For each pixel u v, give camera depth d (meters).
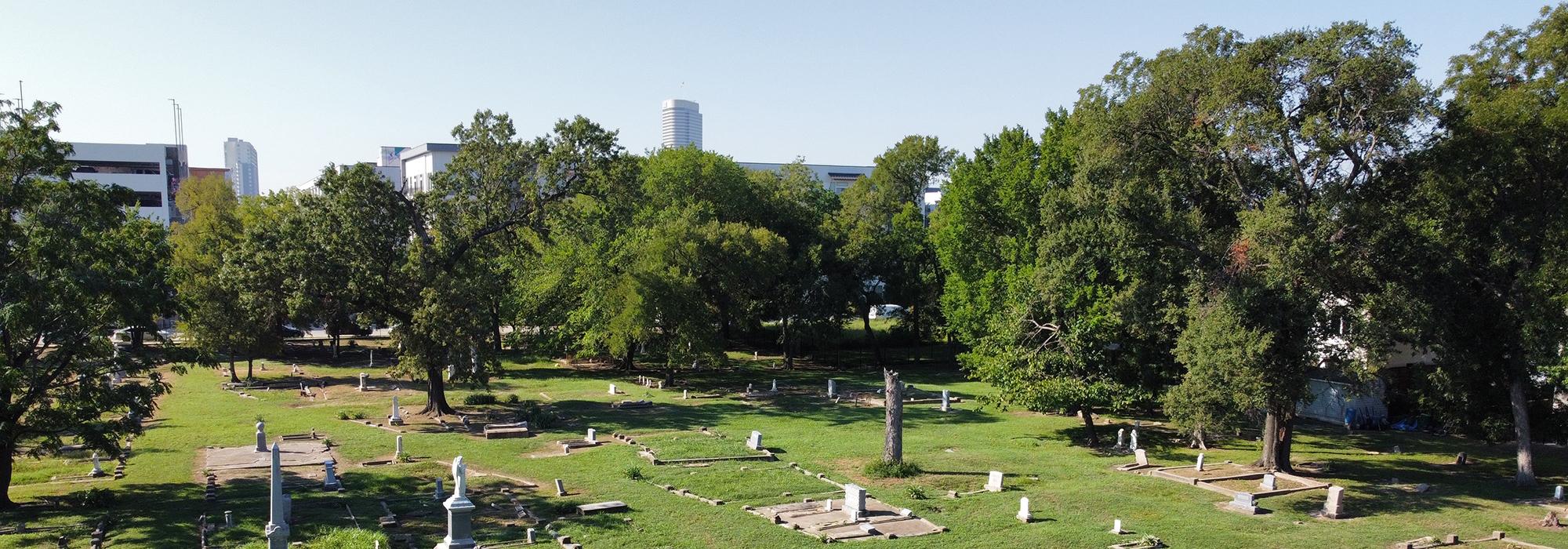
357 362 64.75
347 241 41.94
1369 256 29.48
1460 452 37.22
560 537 22.92
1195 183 33.91
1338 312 31.09
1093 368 36.91
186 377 56.38
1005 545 22.81
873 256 70.62
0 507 25.14
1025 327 38.44
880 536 23.45
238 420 41.19
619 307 54.09
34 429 24.98
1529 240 30.17
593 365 66.25
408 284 42.69
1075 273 37.38
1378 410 43.72
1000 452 36.16
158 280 27.06
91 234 25.59
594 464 32.41
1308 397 30.28
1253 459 35.19
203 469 31.30
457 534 20.30
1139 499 28.06
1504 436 32.34
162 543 21.75
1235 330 28.95
